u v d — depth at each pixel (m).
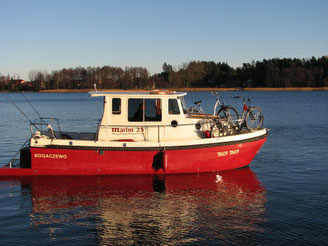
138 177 12.96
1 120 35.56
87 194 11.44
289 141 21.44
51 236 8.62
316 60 151.25
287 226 9.02
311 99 77.81
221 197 11.17
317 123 31.27
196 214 9.85
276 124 30.88
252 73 156.25
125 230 8.93
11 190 11.78
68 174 12.80
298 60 158.88
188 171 13.33
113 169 12.87
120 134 13.07
